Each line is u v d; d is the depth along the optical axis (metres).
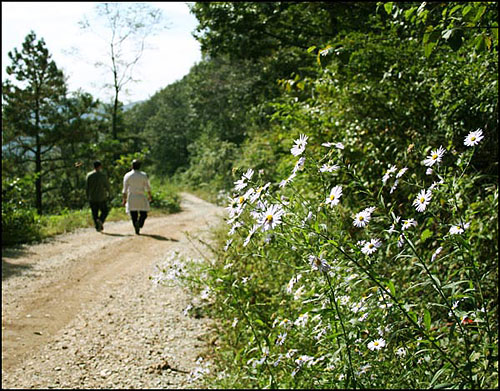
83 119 28.89
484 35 2.24
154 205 21.17
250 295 3.30
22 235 10.61
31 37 26.80
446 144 3.49
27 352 4.49
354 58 4.20
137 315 5.32
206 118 42.78
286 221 1.89
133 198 11.38
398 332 1.80
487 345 1.73
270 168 8.94
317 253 1.89
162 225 13.59
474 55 3.27
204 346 4.37
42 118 28.27
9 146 27.94
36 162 28.17
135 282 6.70
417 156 3.34
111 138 30.84
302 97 5.76
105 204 12.49
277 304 3.37
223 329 4.44
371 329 1.96
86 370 4.08
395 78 4.09
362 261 1.96
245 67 30.25
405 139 3.95
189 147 47.22
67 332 4.96
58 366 4.17
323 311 1.90
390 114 4.17
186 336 4.64
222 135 37.06
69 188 30.06
